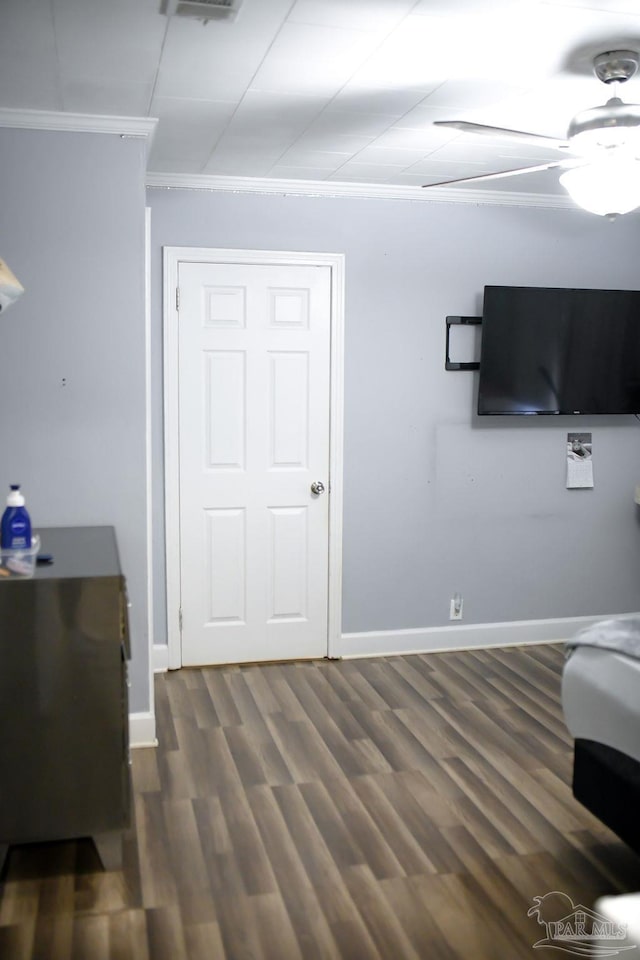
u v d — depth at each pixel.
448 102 3.01
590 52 2.55
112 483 3.31
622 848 2.67
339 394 4.39
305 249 4.29
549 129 3.33
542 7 2.22
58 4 2.18
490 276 4.55
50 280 3.18
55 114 3.08
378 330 4.43
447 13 2.26
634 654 2.49
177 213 4.11
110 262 3.22
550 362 4.49
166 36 2.41
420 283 4.45
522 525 4.74
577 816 2.87
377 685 4.13
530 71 2.70
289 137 3.44
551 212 4.60
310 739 3.48
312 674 4.29
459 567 4.67
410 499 4.56
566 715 2.77
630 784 2.43
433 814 2.87
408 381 4.49
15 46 2.48
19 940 2.21
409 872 2.53
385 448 4.50
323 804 2.94
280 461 4.39
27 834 2.47
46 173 3.14
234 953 2.16
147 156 3.54
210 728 3.59
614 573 4.91
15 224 3.14
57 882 2.48
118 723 2.48
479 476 4.64
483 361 4.41
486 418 4.62
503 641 4.77
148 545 3.37
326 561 4.50
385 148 3.60
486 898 2.40
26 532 2.75
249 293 4.25
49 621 2.43
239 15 2.27
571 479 4.78
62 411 3.24
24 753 2.45
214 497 4.33
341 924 2.28
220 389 4.27
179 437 4.25
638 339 4.59
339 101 2.98
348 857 2.61
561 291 4.45
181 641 4.36
